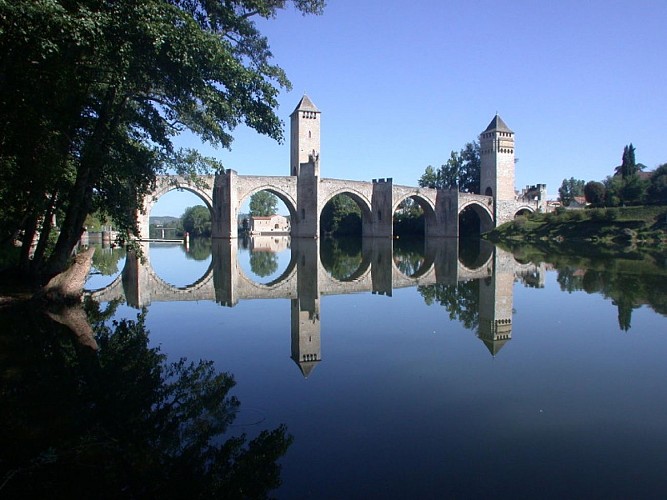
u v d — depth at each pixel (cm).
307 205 8431
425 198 9825
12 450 675
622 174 10800
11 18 1048
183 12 1316
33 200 1902
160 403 843
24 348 1188
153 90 1884
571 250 5444
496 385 922
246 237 12125
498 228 9850
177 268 3491
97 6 1202
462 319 1548
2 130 1427
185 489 577
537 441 693
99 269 3353
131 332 1389
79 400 853
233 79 1545
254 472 611
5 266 2364
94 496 566
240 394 884
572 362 1068
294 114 9288
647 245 6353
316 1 1862
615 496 553
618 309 1684
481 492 565
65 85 1402
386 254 5081
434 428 736
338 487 579
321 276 2967
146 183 2230
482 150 10531
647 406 815
